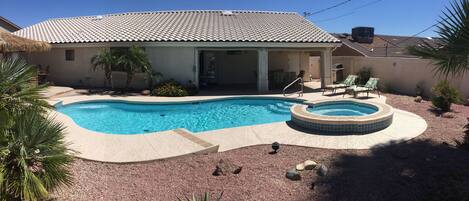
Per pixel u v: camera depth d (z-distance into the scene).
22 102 6.85
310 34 26.81
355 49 29.52
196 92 23.62
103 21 31.86
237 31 26.28
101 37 25.59
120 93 23.00
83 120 17.36
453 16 8.76
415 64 22.70
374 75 27.17
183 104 20.64
